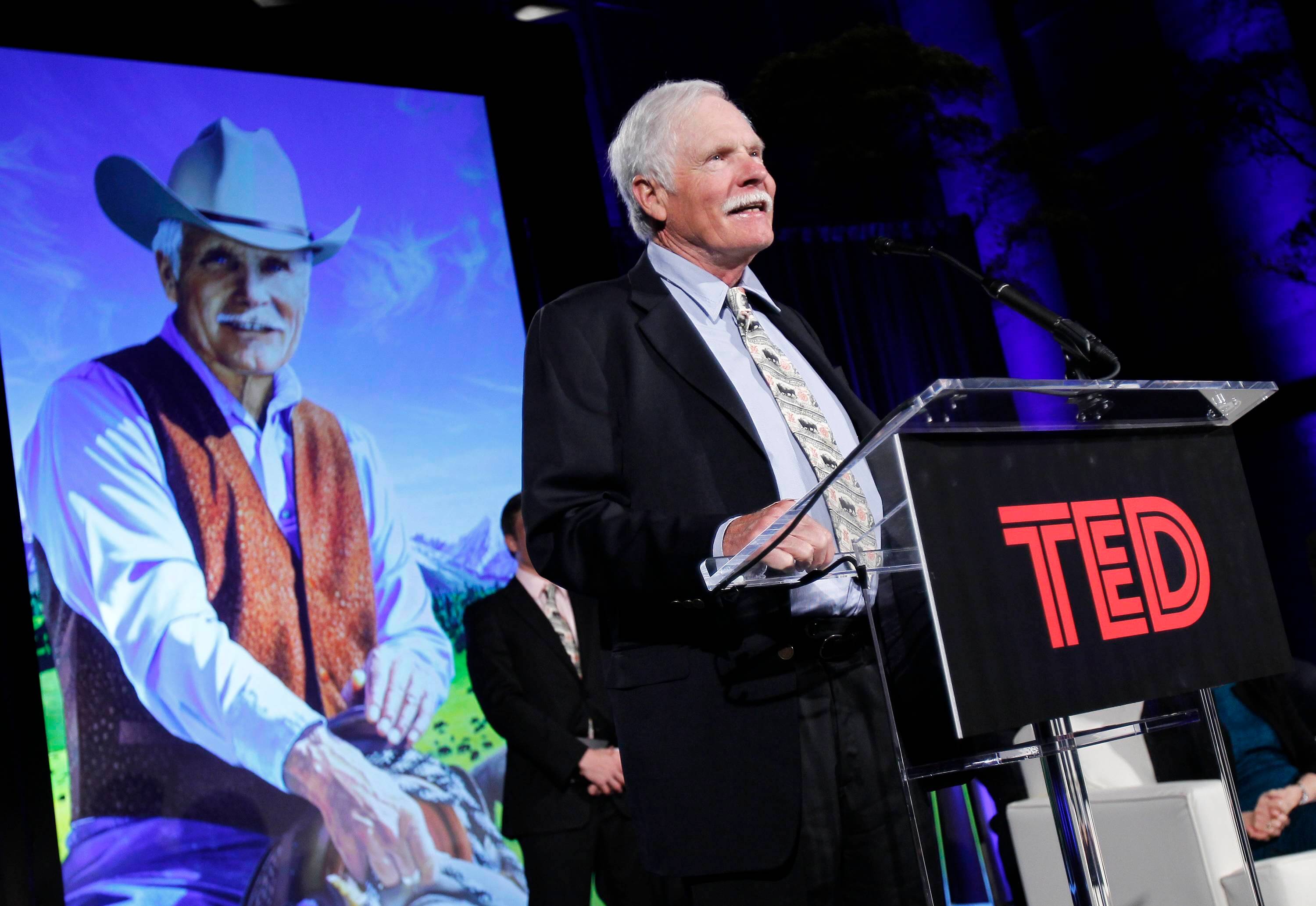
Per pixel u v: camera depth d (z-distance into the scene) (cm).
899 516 90
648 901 284
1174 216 732
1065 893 90
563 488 117
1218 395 105
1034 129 716
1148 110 740
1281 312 705
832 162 679
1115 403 99
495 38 360
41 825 249
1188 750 99
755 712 110
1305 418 685
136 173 299
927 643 87
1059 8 755
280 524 290
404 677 294
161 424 284
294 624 285
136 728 263
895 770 113
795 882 108
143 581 272
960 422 91
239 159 313
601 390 121
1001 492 94
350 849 276
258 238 309
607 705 301
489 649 301
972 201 713
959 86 703
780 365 129
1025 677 90
